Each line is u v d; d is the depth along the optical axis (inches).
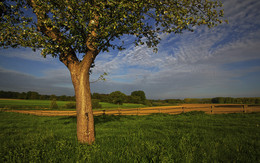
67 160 144.5
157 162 139.3
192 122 421.1
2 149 179.8
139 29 208.4
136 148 174.2
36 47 199.0
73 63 210.5
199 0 227.3
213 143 194.7
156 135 254.7
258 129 289.1
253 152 165.2
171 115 644.7
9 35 191.5
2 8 213.8
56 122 524.1
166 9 217.8
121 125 409.4
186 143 195.6
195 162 141.9
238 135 243.1
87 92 205.2
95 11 189.2
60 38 204.8
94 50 205.2
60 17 187.2
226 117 512.1
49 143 196.7
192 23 219.6
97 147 180.2
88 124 200.1
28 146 183.9
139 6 189.6
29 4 213.9
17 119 636.1
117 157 150.2
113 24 185.3
